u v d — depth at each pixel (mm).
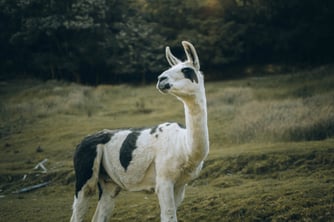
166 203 5941
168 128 6230
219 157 13117
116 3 40625
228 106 21750
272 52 41156
